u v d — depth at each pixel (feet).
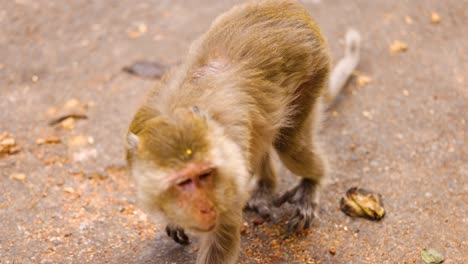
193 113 4.94
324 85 5.63
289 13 5.48
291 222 5.71
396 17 7.61
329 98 6.37
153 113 5.05
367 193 5.82
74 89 6.77
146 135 4.93
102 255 5.55
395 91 6.64
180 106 5.04
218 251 5.20
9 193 5.91
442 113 6.43
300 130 5.63
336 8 7.84
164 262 5.51
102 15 7.91
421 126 6.34
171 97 5.10
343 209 5.79
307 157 5.71
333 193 5.93
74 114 6.50
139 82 6.82
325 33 7.35
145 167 4.90
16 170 6.09
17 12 7.88
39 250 5.56
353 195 5.81
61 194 5.93
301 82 5.44
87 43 7.38
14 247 5.57
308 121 5.66
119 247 5.60
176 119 4.92
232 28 5.37
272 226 5.74
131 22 7.77
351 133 6.31
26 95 6.71
